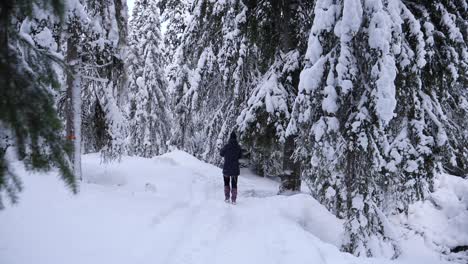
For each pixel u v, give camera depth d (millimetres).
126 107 24344
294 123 8539
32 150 2590
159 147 24594
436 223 11648
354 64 7191
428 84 8984
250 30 11031
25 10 2695
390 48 7203
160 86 24859
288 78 10289
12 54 2637
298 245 5664
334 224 8352
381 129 7137
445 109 9906
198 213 7238
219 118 15555
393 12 7301
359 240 7254
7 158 2574
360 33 7199
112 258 4523
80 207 6125
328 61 7574
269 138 10688
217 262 4863
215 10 11273
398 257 7715
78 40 8945
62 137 2820
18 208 5488
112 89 10688
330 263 5355
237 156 9312
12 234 4703
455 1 8812
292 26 11133
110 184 9805
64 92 9602
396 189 8602
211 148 16391
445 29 8602
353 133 7359
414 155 8352
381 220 7594
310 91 7715
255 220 7223
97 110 10461
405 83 7945
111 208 6430
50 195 6312
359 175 7547
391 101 6789
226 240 5816
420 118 8352
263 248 5559
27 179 6680
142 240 5234
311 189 10125
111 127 10383
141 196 7926
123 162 13094
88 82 10312
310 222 8273
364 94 7258
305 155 8633
